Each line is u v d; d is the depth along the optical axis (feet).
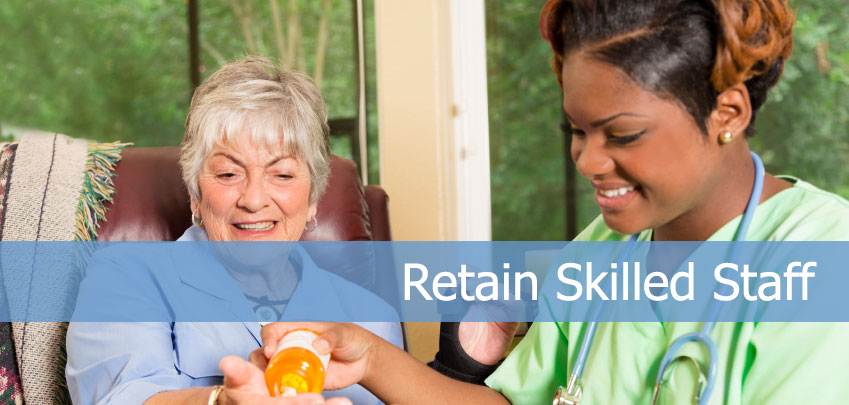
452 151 9.85
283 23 11.06
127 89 13.99
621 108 2.17
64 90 14.47
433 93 9.75
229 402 2.68
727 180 2.45
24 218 4.51
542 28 2.51
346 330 2.78
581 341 2.95
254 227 3.85
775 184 2.56
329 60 10.57
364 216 5.58
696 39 2.17
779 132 8.73
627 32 2.20
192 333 3.80
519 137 9.62
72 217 4.57
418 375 2.92
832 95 8.47
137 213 4.78
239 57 4.12
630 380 2.64
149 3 13.56
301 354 2.49
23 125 14.58
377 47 9.99
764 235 2.45
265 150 3.76
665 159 2.22
